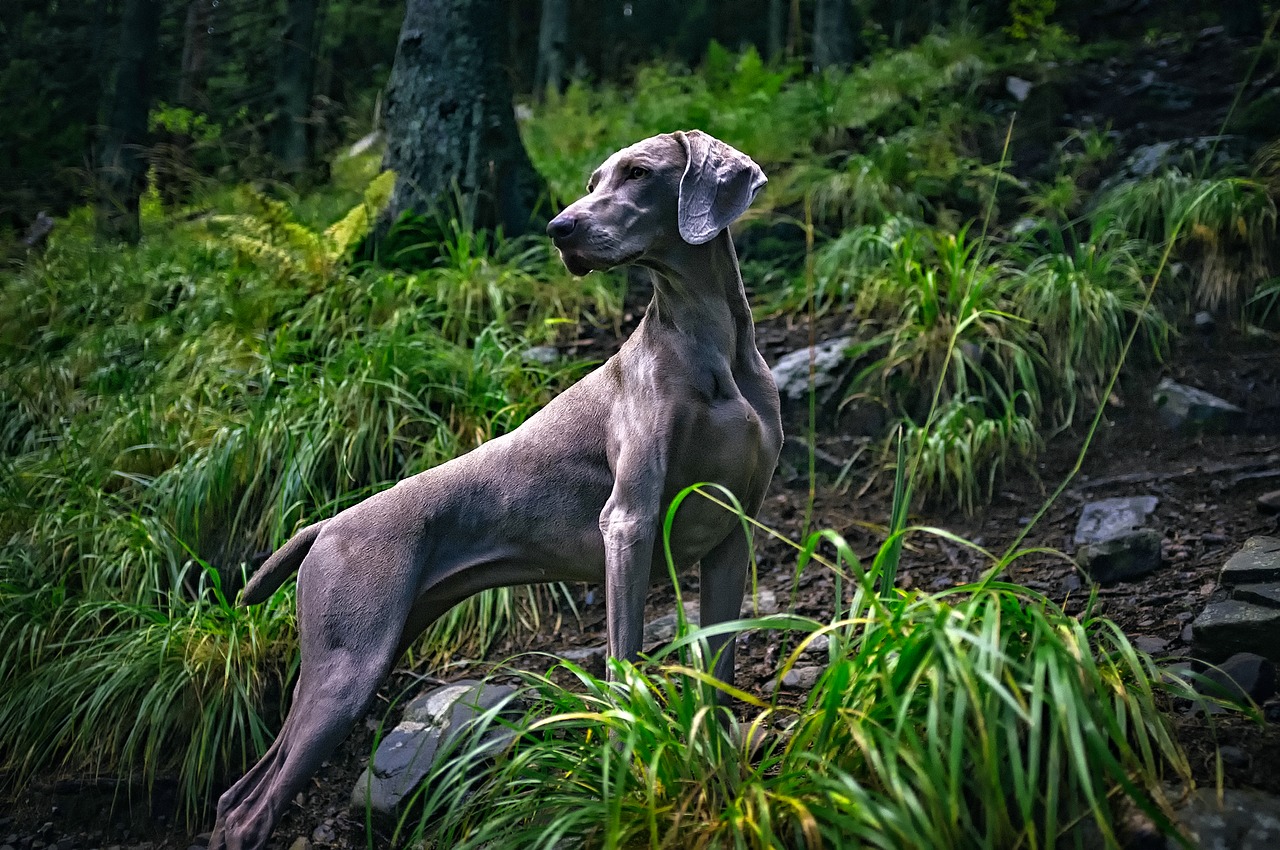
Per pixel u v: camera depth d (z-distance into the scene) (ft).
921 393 16.22
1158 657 9.90
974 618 7.43
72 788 11.53
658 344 9.20
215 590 12.50
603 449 9.57
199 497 13.88
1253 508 13.10
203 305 19.15
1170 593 11.49
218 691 11.71
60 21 41.93
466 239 19.07
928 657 6.98
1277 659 9.18
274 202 18.45
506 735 10.51
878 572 7.73
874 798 6.84
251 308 17.83
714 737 7.60
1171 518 13.33
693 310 9.13
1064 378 16.06
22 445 17.39
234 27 38.81
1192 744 7.74
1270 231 17.30
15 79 38.27
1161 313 16.80
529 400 15.65
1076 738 6.45
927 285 16.46
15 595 13.19
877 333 17.28
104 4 40.50
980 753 6.88
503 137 20.93
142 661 11.91
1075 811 6.95
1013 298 17.10
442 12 20.68
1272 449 14.46
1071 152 22.36
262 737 11.71
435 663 12.84
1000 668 6.95
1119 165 21.24
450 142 20.53
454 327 17.71
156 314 20.62
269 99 36.78
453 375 15.61
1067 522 14.01
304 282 18.39
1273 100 20.80
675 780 7.54
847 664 7.27
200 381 16.60
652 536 8.89
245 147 30.76
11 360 19.51
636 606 8.75
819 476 15.87
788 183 21.88
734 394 9.14
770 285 20.22
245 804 8.96
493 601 13.41
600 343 18.10
